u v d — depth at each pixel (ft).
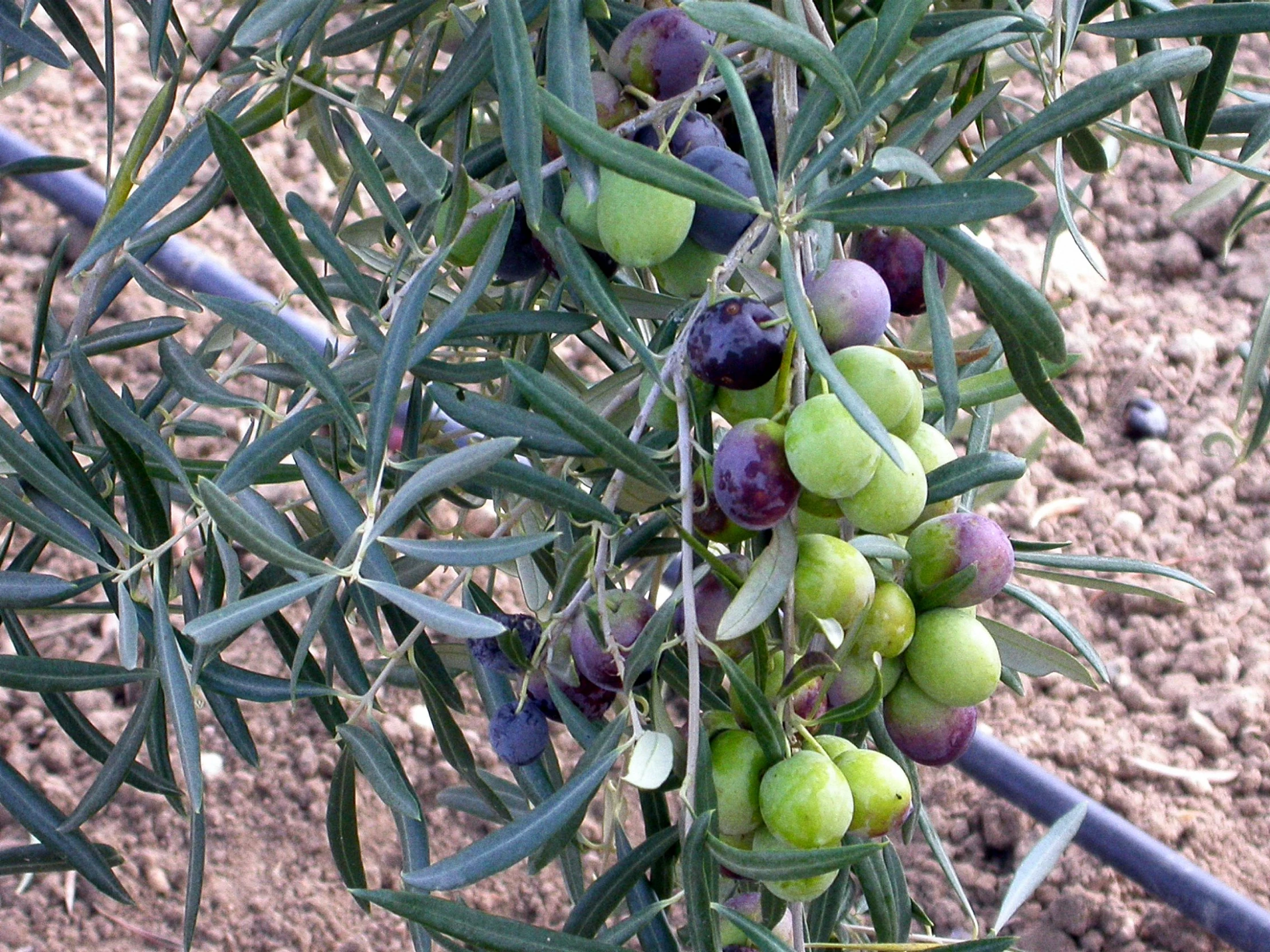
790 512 1.60
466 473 1.62
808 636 1.65
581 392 2.15
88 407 2.00
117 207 1.78
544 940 1.59
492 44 1.63
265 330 1.70
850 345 1.64
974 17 1.83
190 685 1.76
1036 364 1.69
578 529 1.98
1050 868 1.98
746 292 1.90
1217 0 1.90
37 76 2.37
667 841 1.75
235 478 1.77
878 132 1.87
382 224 2.16
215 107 1.79
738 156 1.68
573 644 1.73
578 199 1.73
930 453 1.76
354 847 2.00
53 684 1.82
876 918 1.90
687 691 1.81
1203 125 1.98
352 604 2.14
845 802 1.58
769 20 1.49
